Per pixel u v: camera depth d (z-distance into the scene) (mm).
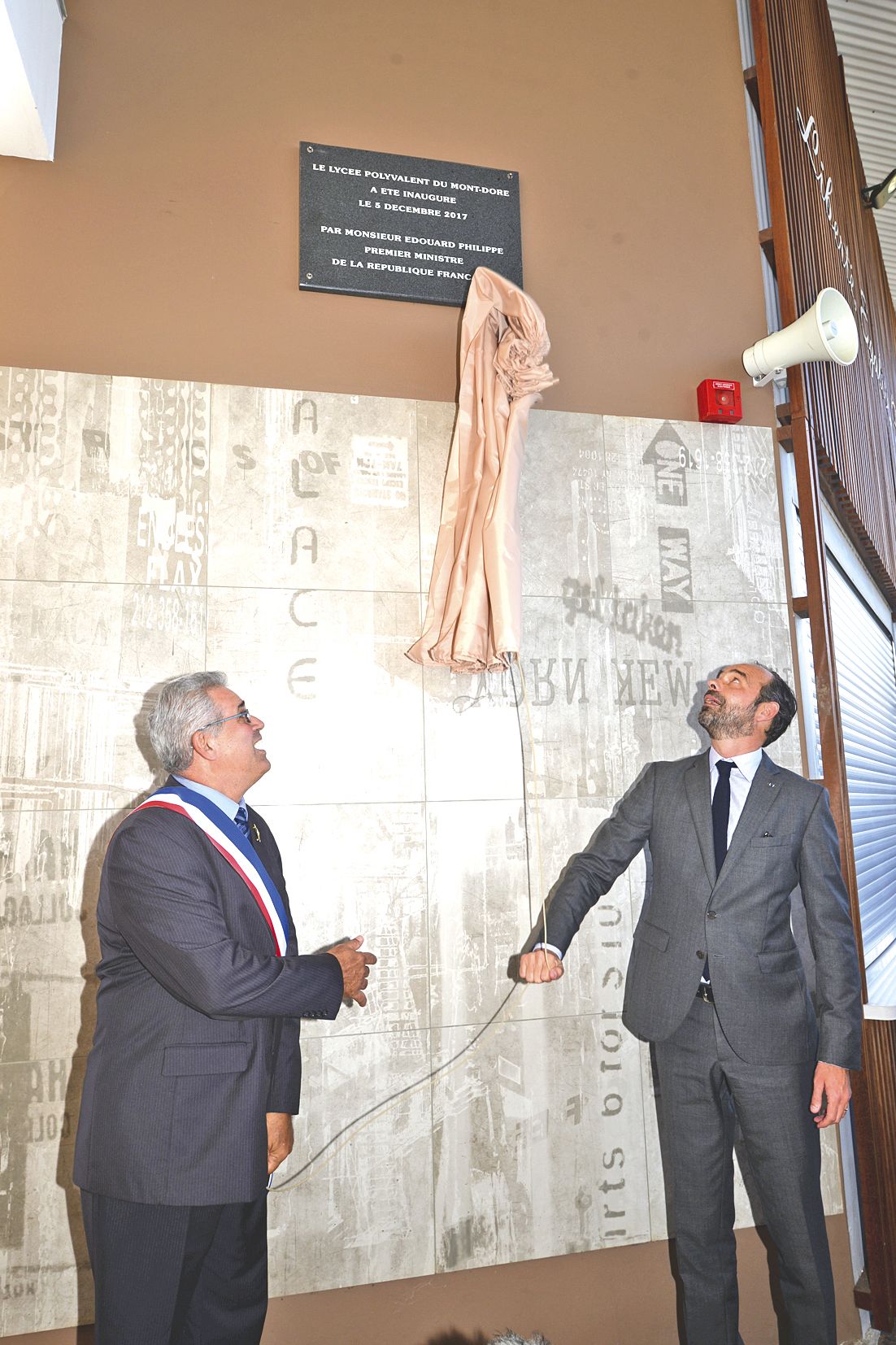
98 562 2279
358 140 2705
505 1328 2291
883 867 3688
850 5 5320
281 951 1828
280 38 2689
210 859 1727
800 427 2920
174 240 2516
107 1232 1567
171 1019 1619
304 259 2588
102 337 2418
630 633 2650
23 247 2408
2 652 2189
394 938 2344
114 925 1685
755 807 2176
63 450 2299
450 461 2508
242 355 2508
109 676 2244
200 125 2586
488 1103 2338
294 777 2336
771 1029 2066
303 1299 2186
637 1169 2410
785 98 3334
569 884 2297
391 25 2797
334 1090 2254
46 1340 2016
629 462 2738
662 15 3104
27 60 2164
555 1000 2422
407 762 2414
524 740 2510
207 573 2346
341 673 2400
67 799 2174
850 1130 2748
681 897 2193
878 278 5840
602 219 2904
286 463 2445
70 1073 2084
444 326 2680
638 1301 2379
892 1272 2568
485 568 2355
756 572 2805
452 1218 2273
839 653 3656
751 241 3066
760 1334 2426
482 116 2834
